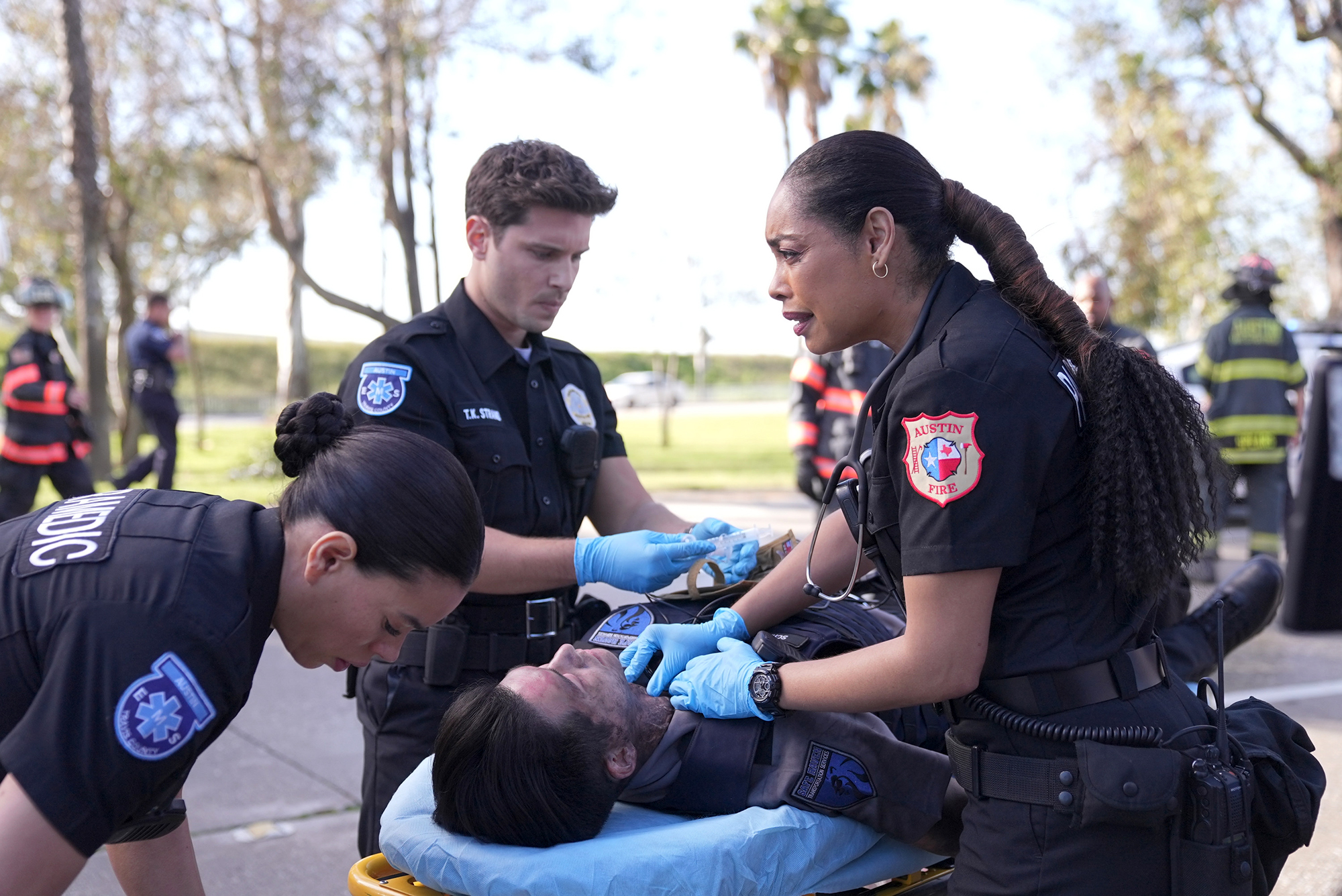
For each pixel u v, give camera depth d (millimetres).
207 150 14953
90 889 2920
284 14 13250
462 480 1262
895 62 25094
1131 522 1351
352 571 1210
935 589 1354
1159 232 15820
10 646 1125
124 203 18312
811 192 1456
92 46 14836
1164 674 1484
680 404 46656
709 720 1752
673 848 1532
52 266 22672
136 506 1255
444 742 1585
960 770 1510
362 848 2094
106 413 13586
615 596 5816
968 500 1323
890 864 1751
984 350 1354
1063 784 1374
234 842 3209
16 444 7113
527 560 1967
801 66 24688
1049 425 1340
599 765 1608
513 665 2029
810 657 1799
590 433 2188
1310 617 5438
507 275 2055
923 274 1477
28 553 1176
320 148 14586
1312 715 4227
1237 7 12961
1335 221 13414
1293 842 1472
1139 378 1395
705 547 2031
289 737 4125
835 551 1880
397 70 13156
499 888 1494
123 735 1079
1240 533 8688
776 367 69250
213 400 44906
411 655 1985
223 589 1162
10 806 1055
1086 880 1377
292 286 23719
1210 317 20109
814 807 1650
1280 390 6012
